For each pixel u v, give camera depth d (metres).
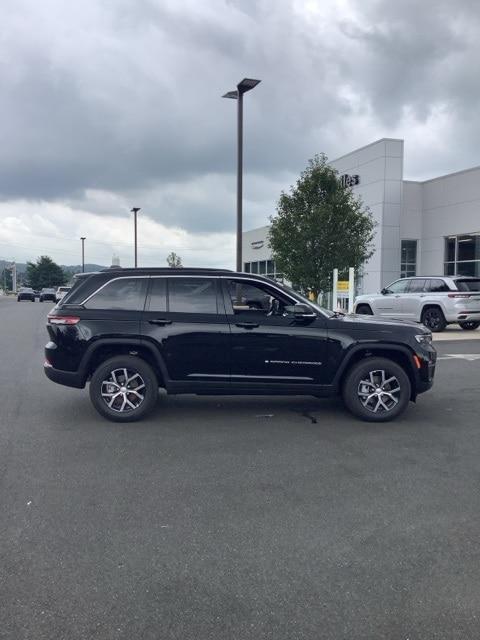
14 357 13.16
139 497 4.79
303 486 5.06
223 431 6.85
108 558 3.77
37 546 3.92
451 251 27.38
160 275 7.38
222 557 3.79
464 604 3.26
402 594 3.36
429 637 2.98
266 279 7.38
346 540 4.04
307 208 20.30
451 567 3.67
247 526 4.25
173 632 3.00
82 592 3.36
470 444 6.36
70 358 7.16
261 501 4.72
